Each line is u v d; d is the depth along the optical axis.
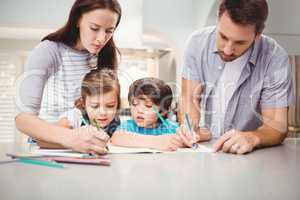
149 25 1.21
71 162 0.56
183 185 0.40
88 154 0.62
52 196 0.34
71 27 1.03
